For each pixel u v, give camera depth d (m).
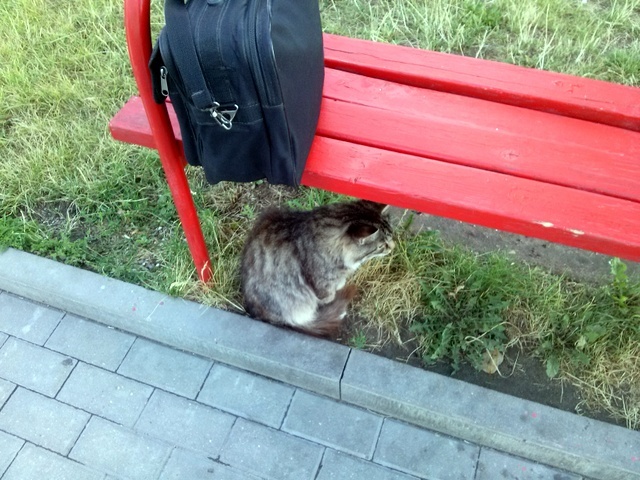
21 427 2.07
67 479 1.96
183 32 1.28
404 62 1.96
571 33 3.14
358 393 2.00
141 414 2.09
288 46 1.40
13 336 2.30
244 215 2.51
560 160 1.67
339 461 1.96
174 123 1.82
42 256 2.38
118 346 2.26
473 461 1.94
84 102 2.95
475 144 1.72
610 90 1.84
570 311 2.15
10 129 2.90
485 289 2.16
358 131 1.77
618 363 2.02
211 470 1.96
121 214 2.53
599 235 1.49
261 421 2.06
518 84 1.87
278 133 1.44
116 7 3.47
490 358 2.06
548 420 1.86
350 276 2.27
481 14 3.18
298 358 2.04
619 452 1.79
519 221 1.54
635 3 3.20
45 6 3.47
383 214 2.10
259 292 2.11
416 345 2.14
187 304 2.19
